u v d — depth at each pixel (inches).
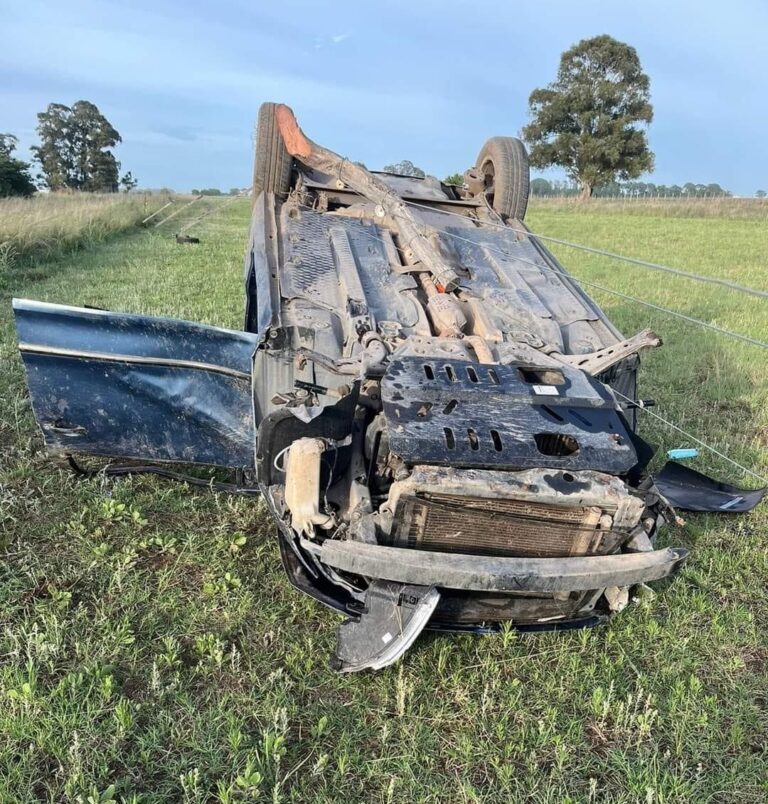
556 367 150.6
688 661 139.6
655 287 529.0
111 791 99.5
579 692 130.4
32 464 188.7
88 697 115.3
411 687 124.3
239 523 172.1
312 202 214.7
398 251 196.9
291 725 118.3
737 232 1059.9
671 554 125.5
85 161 3255.4
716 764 117.9
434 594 118.1
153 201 1077.8
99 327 161.2
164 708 117.2
